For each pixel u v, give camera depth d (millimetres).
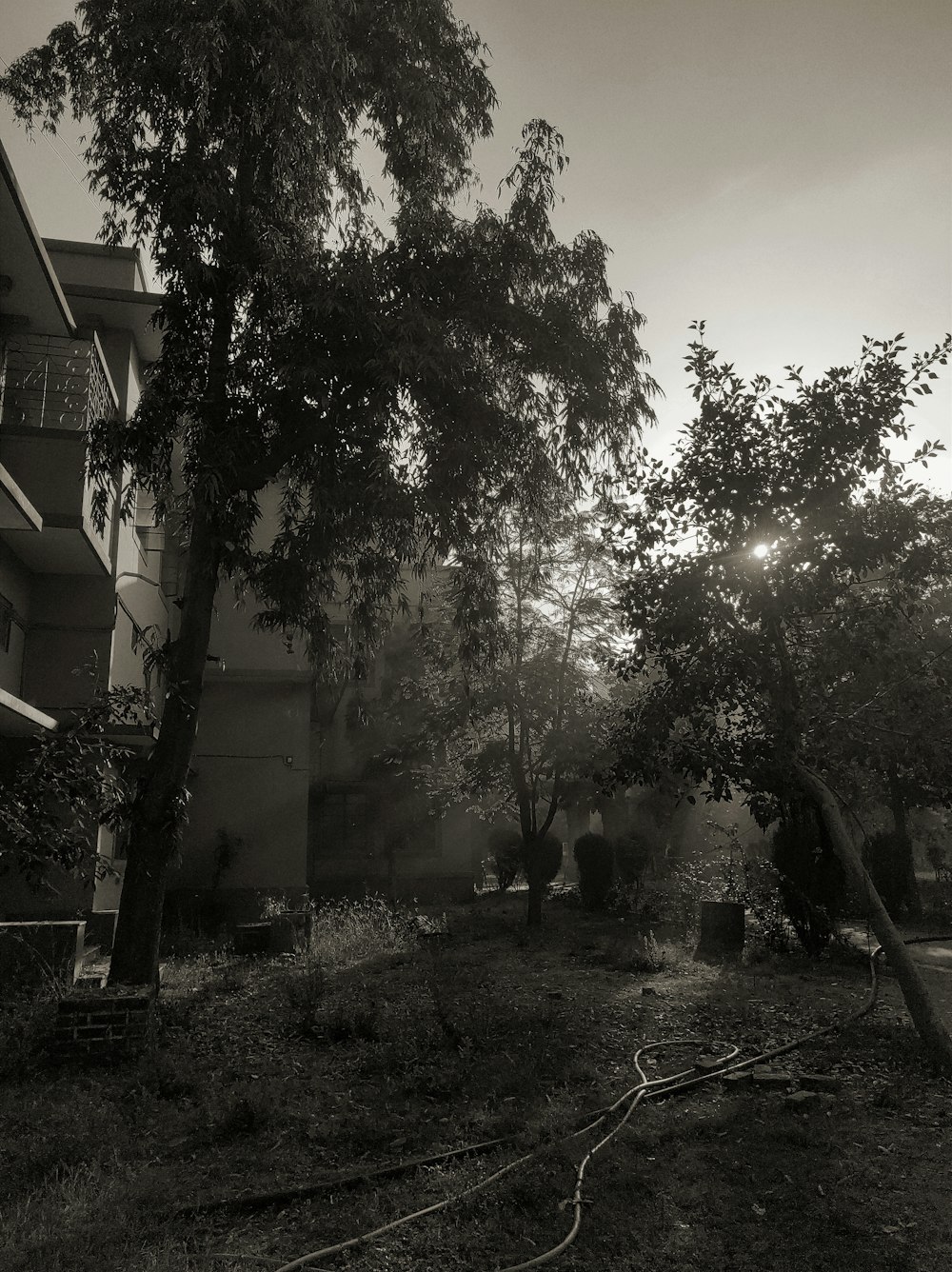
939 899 22031
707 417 8891
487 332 12375
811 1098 6680
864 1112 6488
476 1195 5066
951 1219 4777
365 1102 6930
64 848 8672
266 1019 10023
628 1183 5254
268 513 23812
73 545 14031
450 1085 7176
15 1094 7059
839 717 8984
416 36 12656
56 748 8867
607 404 12758
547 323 12531
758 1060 7887
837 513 8484
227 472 11266
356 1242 4551
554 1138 5902
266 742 22203
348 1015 9586
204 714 22172
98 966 12938
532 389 13242
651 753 9453
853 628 8828
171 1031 9297
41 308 13742
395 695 23594
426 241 11953
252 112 11586
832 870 13883
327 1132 6227
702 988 11609
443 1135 6152
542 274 12641
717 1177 5363
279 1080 7492
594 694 18938
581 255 12789
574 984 12188
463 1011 9820
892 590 8844
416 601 23734
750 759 9094
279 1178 5477
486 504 13281
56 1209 4863
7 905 14367
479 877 30875
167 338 11969
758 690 9070
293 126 11695
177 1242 4613
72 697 15055
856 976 12492
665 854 27438
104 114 11906
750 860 16453
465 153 13391
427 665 20484
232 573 12156
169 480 12617
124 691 9289
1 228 12039
